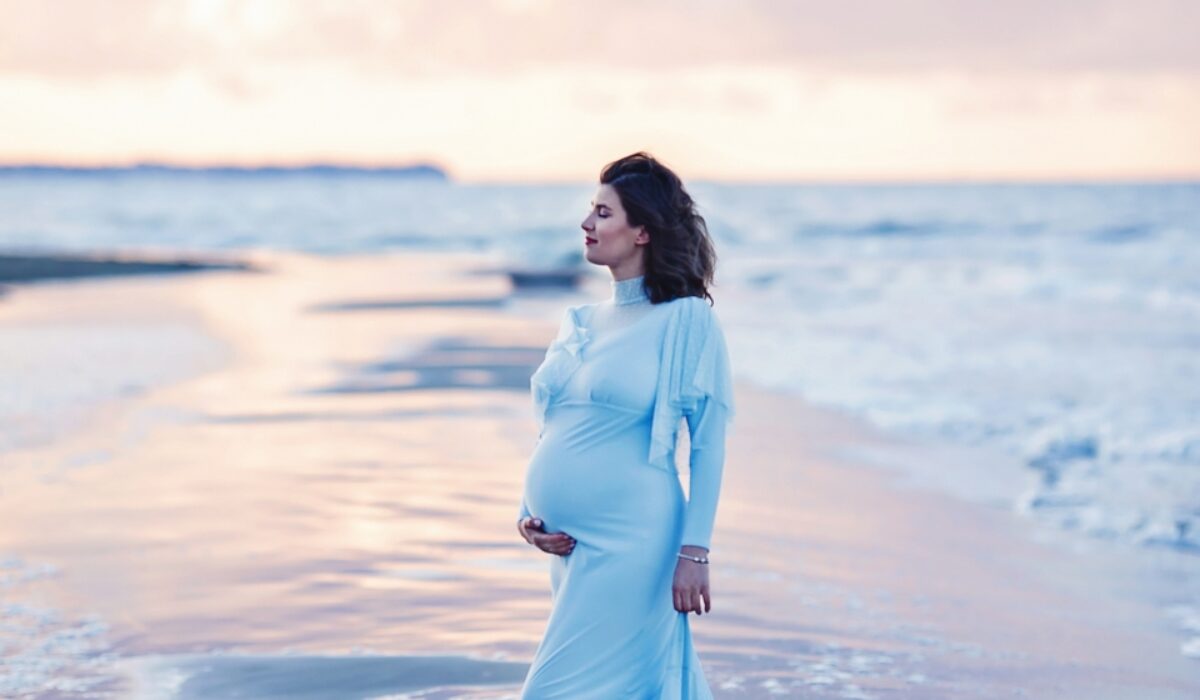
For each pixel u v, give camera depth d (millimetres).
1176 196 89938
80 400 11906
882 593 5879
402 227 75188
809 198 95188
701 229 3258
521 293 27500
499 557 6184
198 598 5465
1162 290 25141
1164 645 5184
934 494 8383
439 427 10344
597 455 3115
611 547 3088
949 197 94875
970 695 4422
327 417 10906
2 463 8719
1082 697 4449
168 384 13086
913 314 22250
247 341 17297
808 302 24797
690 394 3080
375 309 22953
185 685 4320
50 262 38906
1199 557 6859
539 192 152375
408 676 4406
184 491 7777
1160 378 14211
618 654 3080
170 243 63969
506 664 4543
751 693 4352
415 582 5723
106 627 5035
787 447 10070
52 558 6176
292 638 4883
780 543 6867
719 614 5410
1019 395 12906
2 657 4648
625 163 3246
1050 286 27672
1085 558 6773
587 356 3191
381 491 7805
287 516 7102
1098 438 10273
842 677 4570
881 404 12289
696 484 3109
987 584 6141
